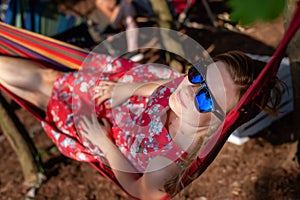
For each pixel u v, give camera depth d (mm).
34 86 2789
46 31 4023
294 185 3020
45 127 2713
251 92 1686
